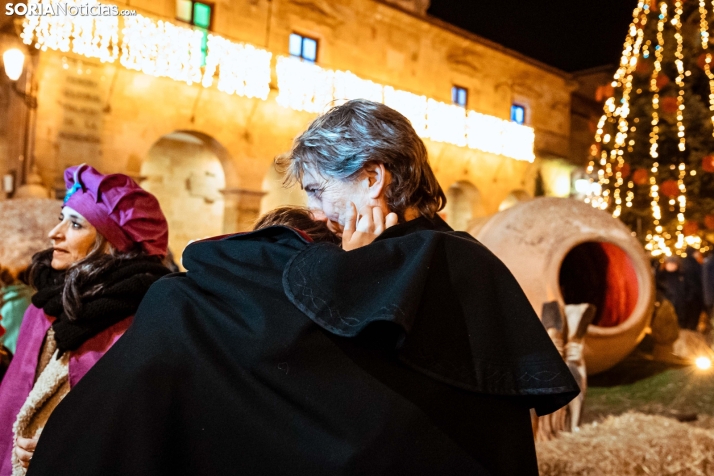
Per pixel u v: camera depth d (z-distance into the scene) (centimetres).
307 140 124
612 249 470
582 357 338
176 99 1155
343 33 1423
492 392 99
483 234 453
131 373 95
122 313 179
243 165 1255
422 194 127
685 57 944
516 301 108
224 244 112
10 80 998
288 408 92
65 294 175
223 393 93
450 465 94
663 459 279
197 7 1188
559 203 438
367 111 122
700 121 918
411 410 94
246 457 91
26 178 976
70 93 1027
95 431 92
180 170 1376
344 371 95
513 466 101
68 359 179
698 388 467
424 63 1605
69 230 191
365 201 122
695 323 841
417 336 99
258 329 94
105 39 1033
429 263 100
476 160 1747
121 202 188
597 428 311
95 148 1056
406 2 1591
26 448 171
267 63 1242
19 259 345
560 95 2003
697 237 918
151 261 194
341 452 89
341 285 97
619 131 993
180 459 94
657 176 937
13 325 297
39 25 951
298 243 109
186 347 97
